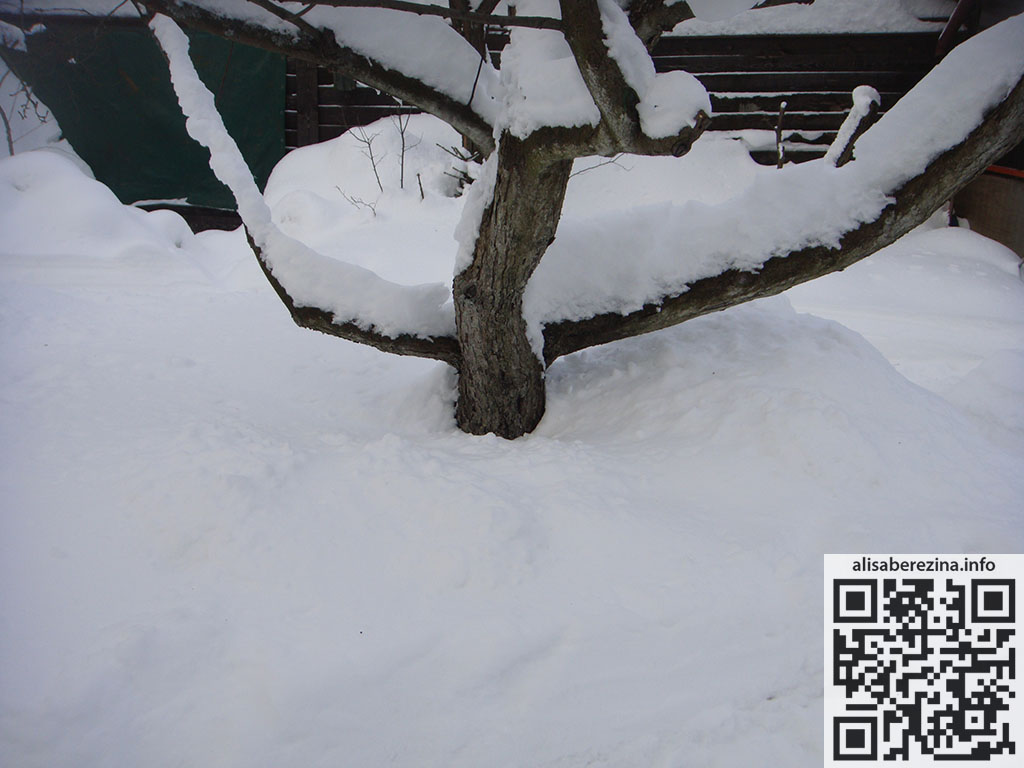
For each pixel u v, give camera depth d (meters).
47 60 11.09
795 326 4.62
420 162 11.52
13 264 8.24
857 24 11.24
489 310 3.92
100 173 11.91
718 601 2.98
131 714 2.51
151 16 3.91
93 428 4.16
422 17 3.86
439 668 2.69
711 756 2.40
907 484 3.56
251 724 2.47
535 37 3.22
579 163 11.76
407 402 4.79
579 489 3.51
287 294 4.19
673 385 4.26
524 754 2.42
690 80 2.72
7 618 2.83
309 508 3.41
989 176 11.17
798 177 3.86
